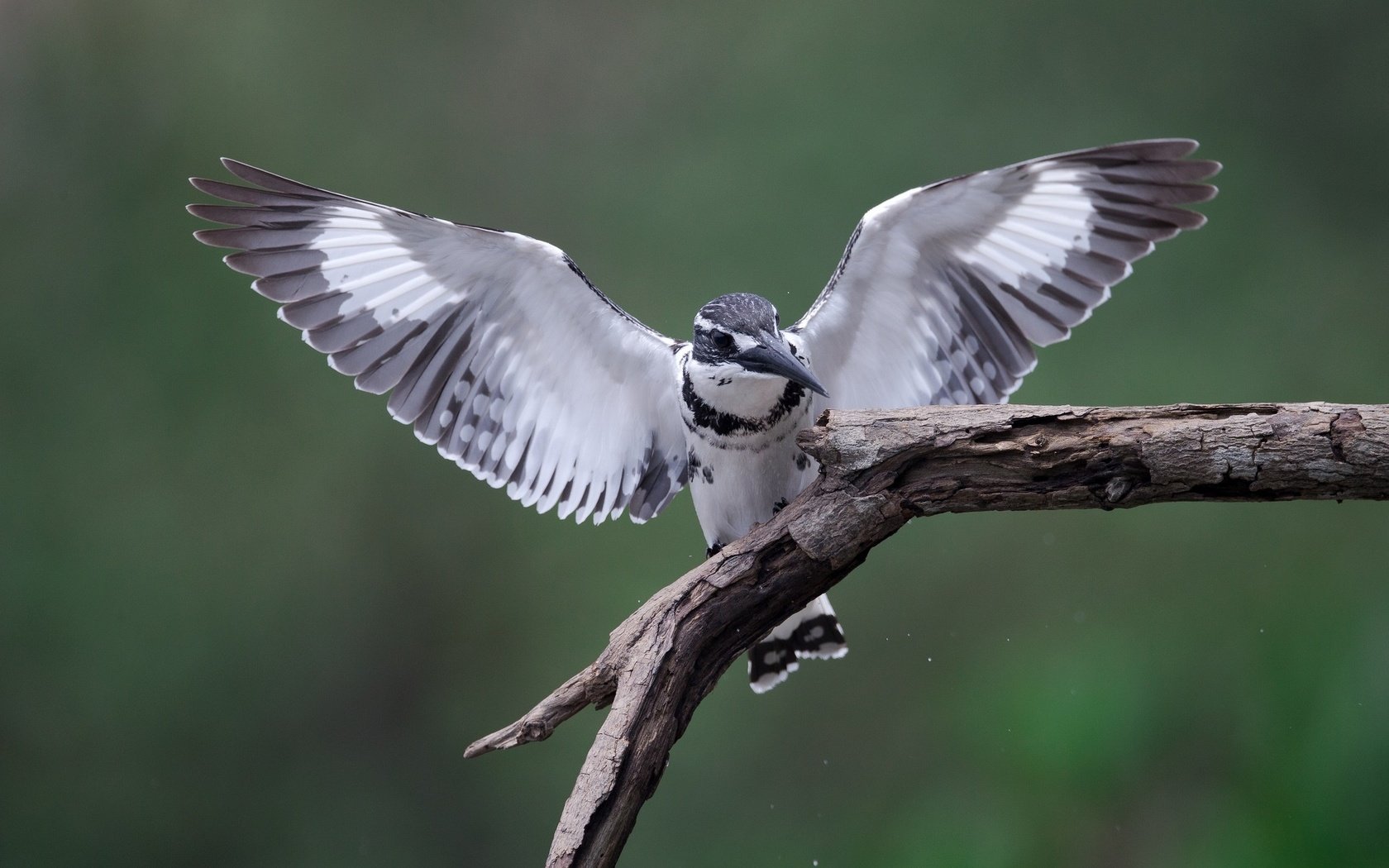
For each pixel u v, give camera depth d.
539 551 14.10
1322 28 14.39
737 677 13.11
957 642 12.84
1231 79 14.53
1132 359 13.66
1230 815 10.61
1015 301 6.86
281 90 15.04
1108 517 12.86
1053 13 14.58
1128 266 6.68
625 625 5.46
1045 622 12.70
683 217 14.66
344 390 14.53
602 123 15.27
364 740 14.12
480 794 13.95
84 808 13.80
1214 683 11.75
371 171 14.99
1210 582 12.56
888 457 5.41
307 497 14.31
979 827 11.38
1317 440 4.94
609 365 7.13
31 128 14.80
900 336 6.97
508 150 15.23
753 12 15.14
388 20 15.38
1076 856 11.04
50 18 14.95
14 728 13.82
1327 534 12.50
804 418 6.67
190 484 14.27
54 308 14.48
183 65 14.99
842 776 12.71
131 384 14.39
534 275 6.79
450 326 7.00
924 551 13.07
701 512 7.06
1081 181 6.47
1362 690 10.71
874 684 12.93
